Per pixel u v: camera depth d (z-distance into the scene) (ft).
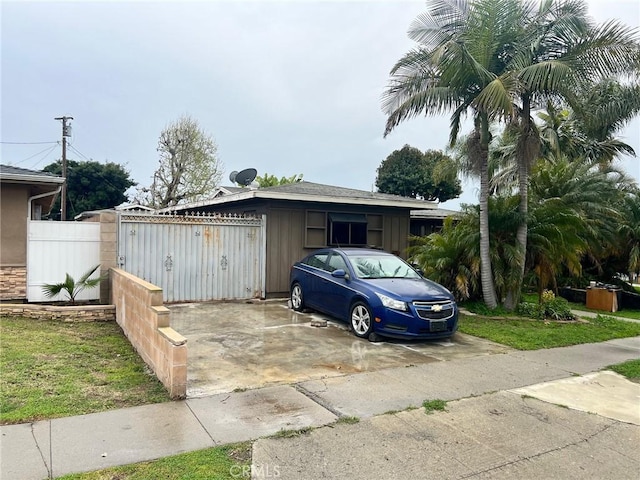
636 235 46.34
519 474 10.92
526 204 33.83
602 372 19.99
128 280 23.16
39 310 27.02
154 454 11.05
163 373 15.96
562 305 33.81
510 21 31.14
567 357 22.48
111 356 19.75
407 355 21.76
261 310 33.40
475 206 36.68
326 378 17.74
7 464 10.31
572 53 30.78
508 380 18.34
